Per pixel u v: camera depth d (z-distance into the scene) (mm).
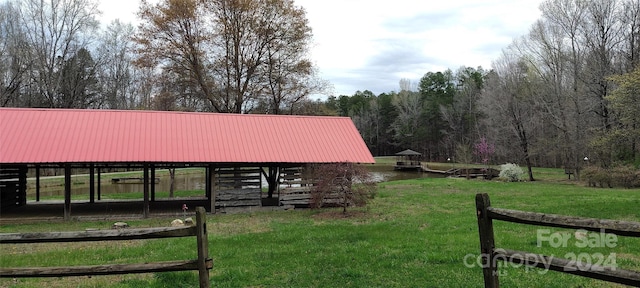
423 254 7707
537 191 21281
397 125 83562
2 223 14609
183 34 30984
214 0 31578
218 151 16828
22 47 40594
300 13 33469
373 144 94750
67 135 15914
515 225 10703
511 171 32344
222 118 19438
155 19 30344
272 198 21250
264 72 33469
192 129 18062
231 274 6750
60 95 44750
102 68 50719
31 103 44938
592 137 30984
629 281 3279
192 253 8312
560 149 34500
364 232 10297
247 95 33188
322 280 6410
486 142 53875
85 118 17188
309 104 34812
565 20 34969
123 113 18141
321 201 15945
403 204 16812
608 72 32031
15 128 15688
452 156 72438
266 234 10633
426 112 77750
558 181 31500
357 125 93312
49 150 14969
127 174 39844
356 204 15625
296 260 7590
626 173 24438
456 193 20797
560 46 35719
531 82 41062
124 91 54344
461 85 88188
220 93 32656
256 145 17750
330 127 20391
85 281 6527
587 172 25969
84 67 48219
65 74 44125
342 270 6875
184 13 30375
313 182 16938
